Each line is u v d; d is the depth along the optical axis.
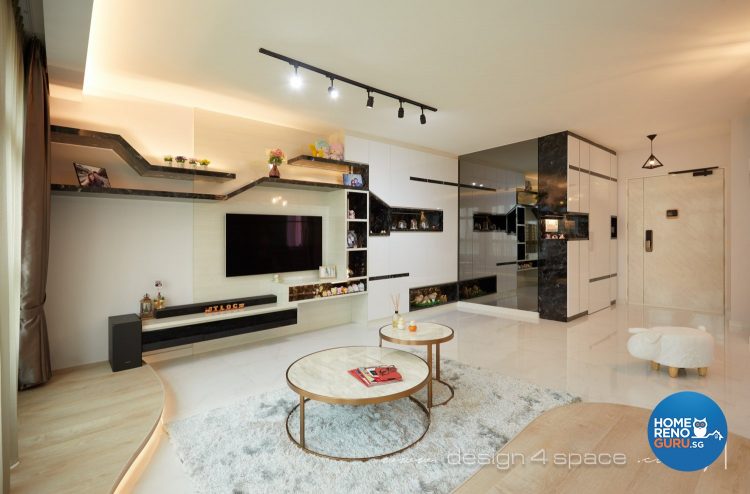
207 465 2.19
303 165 5.20
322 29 2.88
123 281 3.92
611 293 7.11
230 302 4.41
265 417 2.77
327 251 5.55
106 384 3.19
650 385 3.29
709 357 3.44
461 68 3.53
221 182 4.55
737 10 2.64
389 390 2.35
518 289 6.28
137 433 2.42
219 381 3.49
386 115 4.80
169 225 4.20
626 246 7.27
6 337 1.90
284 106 4.43
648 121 5.20
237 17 2.70
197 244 4.39
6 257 1.88
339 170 5.55
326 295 5.10
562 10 2.65
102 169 3.70
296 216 5.18
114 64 3.37
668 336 3.49
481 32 2.93
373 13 2.67
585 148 6.15
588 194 6.26
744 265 5.20
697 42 3.08
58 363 3.57
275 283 4.89
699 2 2.56
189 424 2.66
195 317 4.00
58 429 2.46
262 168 4.91
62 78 3.43
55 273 3.57
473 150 6.75
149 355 4.04
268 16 2.70
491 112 4.75
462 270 7.14
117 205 3.89
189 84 3.79
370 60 3.37
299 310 5.26
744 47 3.15
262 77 3.66
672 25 2.84
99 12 2.62
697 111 4.80
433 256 6.65
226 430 2.58
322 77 3.68
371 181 5.72
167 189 4.20
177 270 4.25
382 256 5.86
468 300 7.02
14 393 2.09
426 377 2.57
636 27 2.86
